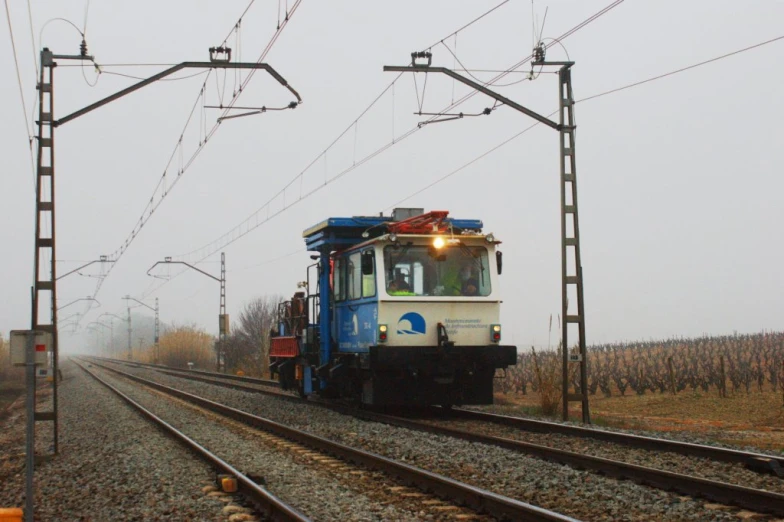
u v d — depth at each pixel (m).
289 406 22.34
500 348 18.00
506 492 9.55
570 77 18.69
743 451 11.46
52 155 14.89
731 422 19.98
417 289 17.83
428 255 18.06
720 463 10.95
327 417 19.02
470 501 8.91
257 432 16.52
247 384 35.72
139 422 19.33
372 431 15.76
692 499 8.89
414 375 17.34
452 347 17.62
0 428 24.11
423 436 14.59
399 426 16.47
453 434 14.57
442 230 18.45
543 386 20.48
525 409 21.31
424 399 18.16
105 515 9.13
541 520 7.68
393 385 18.00
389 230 18.44
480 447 12.92
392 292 17.59
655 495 9.10
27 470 8.47
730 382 32.59
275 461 12.45
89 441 16.27
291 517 8.03
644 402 26.77
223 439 15.45
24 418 26.36
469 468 11.17
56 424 14.83
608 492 9.34
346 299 19.77
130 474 11.66
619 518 8.15
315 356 21.92
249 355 59.19
